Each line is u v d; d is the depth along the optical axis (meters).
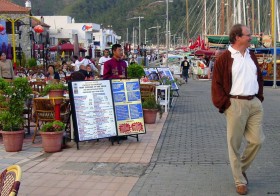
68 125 9.49
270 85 29.67
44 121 9.40
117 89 9.12
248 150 5.91
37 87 12.99
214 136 9.95
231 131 5.74
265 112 14.14
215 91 5.76
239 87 5.64
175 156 8.02
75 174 6.94
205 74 38.28
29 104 9.98
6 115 8.47
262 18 51.84
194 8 69.75
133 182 6.46
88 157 8.02
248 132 5.83
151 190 6.05
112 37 85.00
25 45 39.62
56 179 6.69
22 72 21.50
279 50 31.45
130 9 133.12
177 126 11.41
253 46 37.44
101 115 8.88
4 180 3.55
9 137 8.41
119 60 9.63
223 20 49.84
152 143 9.19
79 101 8.68
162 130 10.78
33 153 8.39
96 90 8.89
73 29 64.81
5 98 8.59
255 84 5.71
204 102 17.75
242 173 6.05
